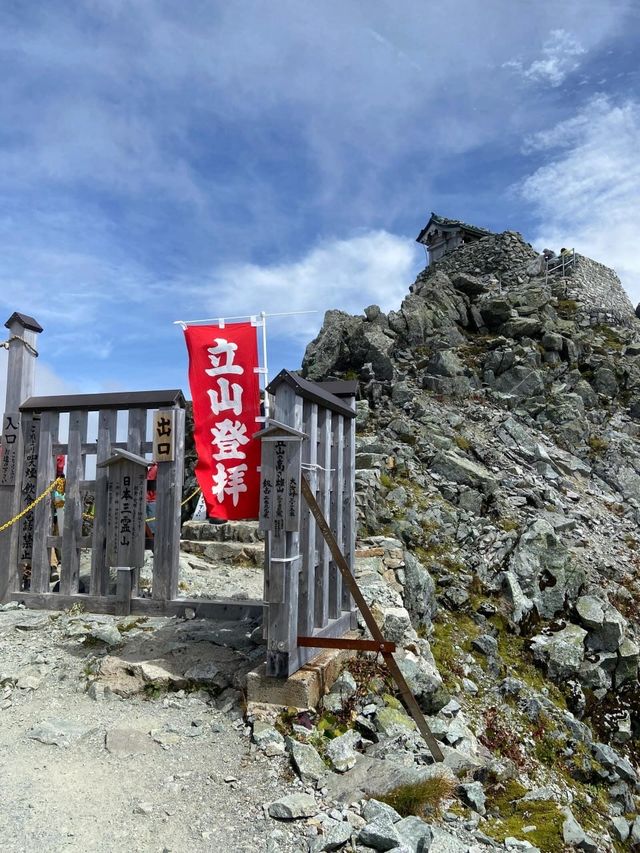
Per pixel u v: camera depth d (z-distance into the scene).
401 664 7.50
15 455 9.68
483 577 12.01
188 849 4.41
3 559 9.51
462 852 4.60
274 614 6.20
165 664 7.12
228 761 5.54
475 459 16.23
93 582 9.15
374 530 12.46
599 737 9.72
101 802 4.92
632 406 19.97
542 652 10.59
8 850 4.29
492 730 8.40
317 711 6.26
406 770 5.39
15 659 7.58
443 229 35.00
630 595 12.40
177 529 8.98
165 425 9.02
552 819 5.93
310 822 4.70
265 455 6.35
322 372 20.08
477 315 23.42
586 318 24.92
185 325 7.81
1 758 5.54
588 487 16.61
